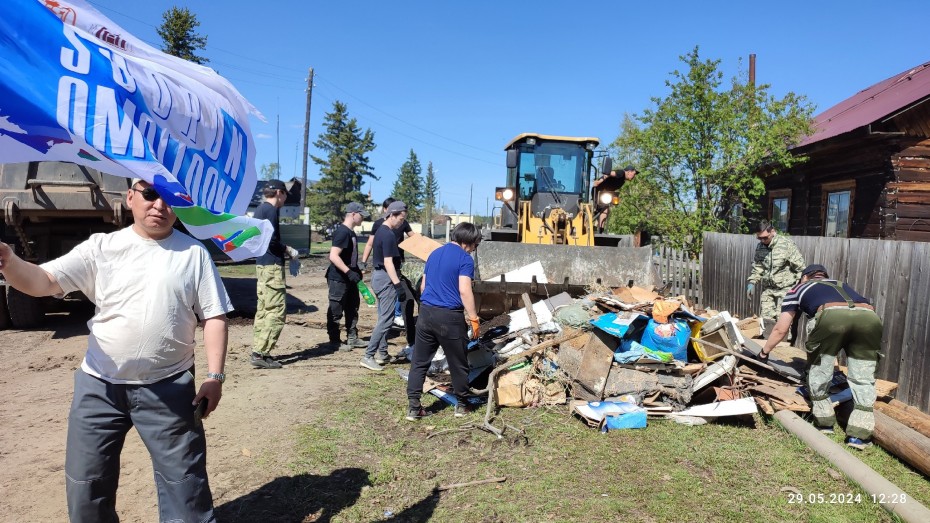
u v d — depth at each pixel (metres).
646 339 5.23
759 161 11.44
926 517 3.12
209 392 2.33
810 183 12.78
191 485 2.39
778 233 7.41
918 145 10.19
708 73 11.25
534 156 9.53
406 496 3.47
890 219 10.20
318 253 27.50
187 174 2.11
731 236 9.08
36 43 1.64
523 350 5.65
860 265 5.82
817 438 4.23
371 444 4.22
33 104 1.61
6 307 7.69
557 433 4.48
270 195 6.04
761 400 4.89
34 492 3.31
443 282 4.66
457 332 4.67
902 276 5.18
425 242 6.70
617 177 9.59
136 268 2.26
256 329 6.11
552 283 6.60
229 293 11.77
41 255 7.69
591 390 5.02
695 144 11.51
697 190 11.66
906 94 10.62
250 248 2.65
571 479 3.71
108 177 7.23
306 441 4.20
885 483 3.53
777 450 4.21
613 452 4.13
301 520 3.16
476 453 4.11
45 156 1.70
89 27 1.89
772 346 4.96
